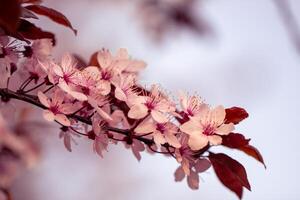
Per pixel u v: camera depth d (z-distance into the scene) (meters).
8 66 0.38
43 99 0.37
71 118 0.38
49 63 0.38
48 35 0.40
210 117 0.37
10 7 0.34
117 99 0.39
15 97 0.38
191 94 0.40
